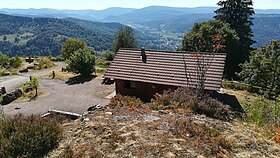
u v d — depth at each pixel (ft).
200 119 30.45
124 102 37.93
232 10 149.38
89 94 86.12
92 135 23.66
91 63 114.32
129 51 85.76
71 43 185.16
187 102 37.45
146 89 76.48
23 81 113.50
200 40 127.65
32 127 23.11
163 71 75.97
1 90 90.89
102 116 29.63
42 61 173.78
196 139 22.80
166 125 26.21
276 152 22.07
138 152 20.08
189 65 75.10
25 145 20.89
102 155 19.89
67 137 23.77
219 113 35.29
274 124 29.78
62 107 73.36
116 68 80.79
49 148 21.65
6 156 19.98
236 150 21.76
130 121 27.73
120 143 21.80
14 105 76.33
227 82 94.79
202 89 46.37
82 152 20.33
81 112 68.74
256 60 91.04
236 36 131.23
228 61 130.21
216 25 136.05
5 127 23.53
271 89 62.18
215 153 20.43
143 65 79.51
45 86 99.14
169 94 42.88
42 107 73.87
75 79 110.11
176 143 21.77
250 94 82.17
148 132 24.11
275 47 89.25
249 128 28.45
